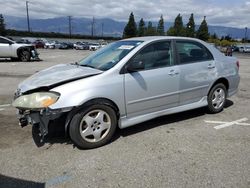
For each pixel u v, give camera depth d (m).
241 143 4.25
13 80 9.78
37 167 3.50
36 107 3.70
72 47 54.72
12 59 18.02
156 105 4.65
